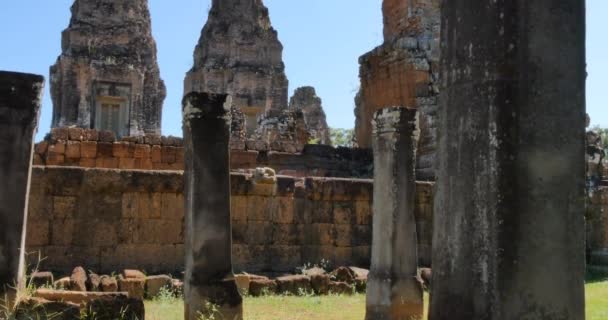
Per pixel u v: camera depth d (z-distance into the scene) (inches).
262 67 1610.5
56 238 442.0
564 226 141.7
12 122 276.1
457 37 154.3
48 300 277.9
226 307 280.8
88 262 447.2
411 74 719.7
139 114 1416.1
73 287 388.5
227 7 1626.5
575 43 146.7
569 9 146.9
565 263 141.3
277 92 1609.3
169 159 698.2
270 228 501.7
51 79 1418.6
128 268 455.5
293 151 745.6
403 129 328.5
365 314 334.0
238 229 491.8
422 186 562.9
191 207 288.4
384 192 327.6
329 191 523.5
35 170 440.1
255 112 1587.1
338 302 410.9
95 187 453.7
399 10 775.1
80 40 1400.1
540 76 142.6
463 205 147.9
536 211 139.8
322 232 519.8
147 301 399.2
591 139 676.7
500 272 138.3
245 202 496.7
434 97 703.1
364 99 815.7
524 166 139.9
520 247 138.3
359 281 467.2
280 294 443.5
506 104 141.2
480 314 140.9
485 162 143.3
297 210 513.0
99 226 453.7
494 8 145.2
